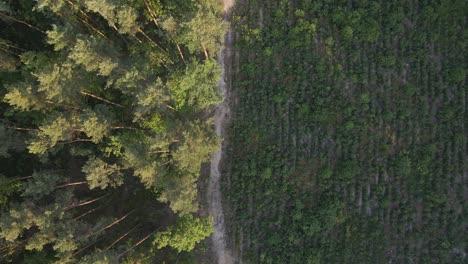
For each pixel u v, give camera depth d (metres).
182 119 30.31
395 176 32.69
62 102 28.75
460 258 31.98
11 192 30.31
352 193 32.75
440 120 32.84
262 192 32.78
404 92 32.97
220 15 33.06
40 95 28.02
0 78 30.45
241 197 32.81
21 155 32.69
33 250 30.80
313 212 32.38
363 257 32.25
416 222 32.47
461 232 32.31
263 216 32.81
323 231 32.47
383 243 32.28
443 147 32.78
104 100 30.39
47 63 29.06
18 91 26.59
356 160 32.66
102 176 27.81
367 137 32.97
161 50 31.02
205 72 27.84
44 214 27.16
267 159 32.62
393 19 32.97
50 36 26.19
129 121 31.58
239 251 32.72
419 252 32.31
